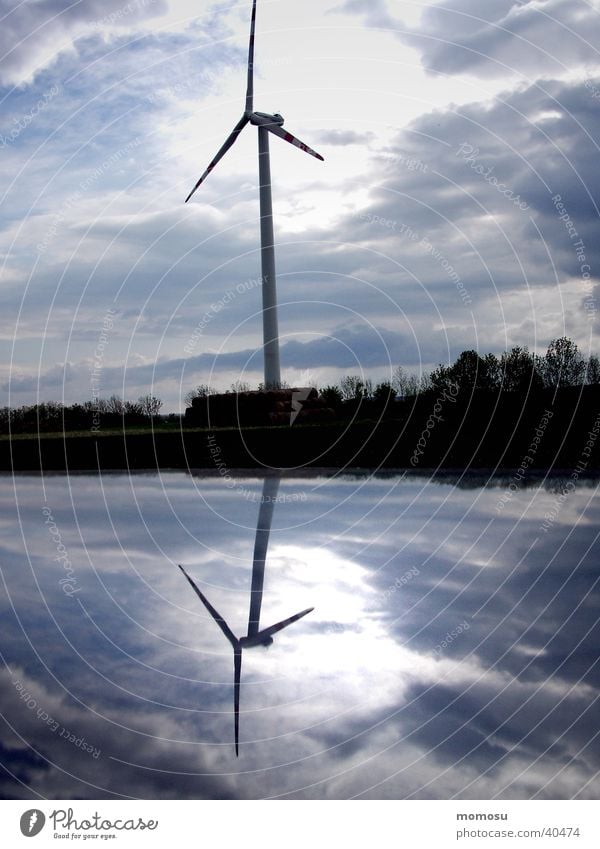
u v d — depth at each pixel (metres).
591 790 4.19
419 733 4.90
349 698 5.50
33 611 7.96
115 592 8.68
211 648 6.67
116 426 34.28
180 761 4.65
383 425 25.06
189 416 34.44
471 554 10.01
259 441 25.52
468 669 5.95
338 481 19.02
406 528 11.94
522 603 7.72
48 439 27.72
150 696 5.64
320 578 9.05
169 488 18.70
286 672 6.05
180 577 9.30
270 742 4.84
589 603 7.62
